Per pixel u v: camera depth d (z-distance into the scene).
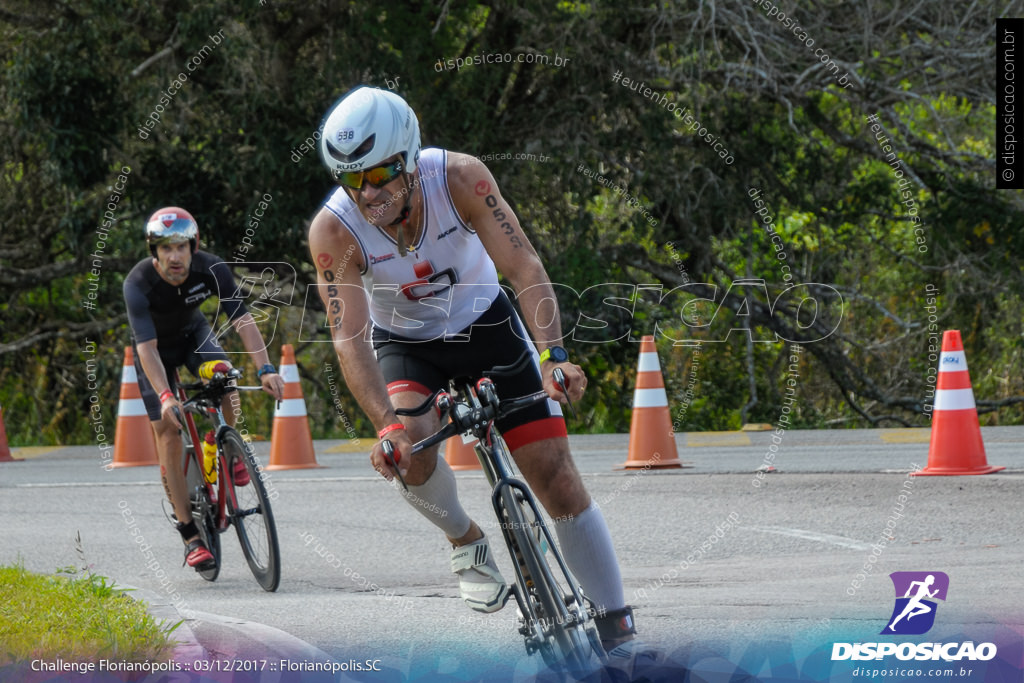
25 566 16.19
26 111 34.00
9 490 24.17
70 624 10.72
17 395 40.44
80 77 34.00
